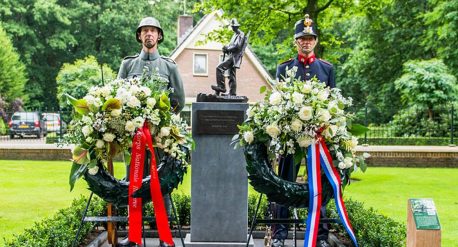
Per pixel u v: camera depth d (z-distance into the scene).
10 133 23.56
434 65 19.02
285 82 3.98
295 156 4.05
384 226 4.81
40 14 35.69
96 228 5.88
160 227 4.09
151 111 4.13
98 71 26.30
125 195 4.16
